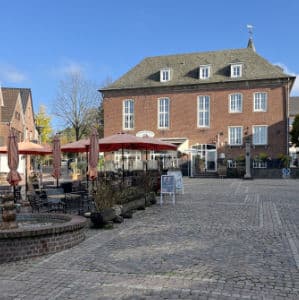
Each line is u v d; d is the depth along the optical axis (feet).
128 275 21.98
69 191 57.00
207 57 149.59
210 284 20.31
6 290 20.04
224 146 136.56
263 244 29.12
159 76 148.05
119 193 43.11
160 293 19.15
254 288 19.70
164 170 75.25
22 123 150.61
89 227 36.24
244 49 147.23
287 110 130.82
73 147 57.31
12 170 35.17
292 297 18.53
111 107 150.10
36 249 26.40
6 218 29.19
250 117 134.31
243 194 67.36
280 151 131.03
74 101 192.85
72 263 24.58
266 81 132.77
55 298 18.80
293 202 55.11
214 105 138.41
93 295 19.07
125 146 61.93
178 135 142.10
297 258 25.17
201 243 29.50
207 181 107.65
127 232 34.17
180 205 52.49
